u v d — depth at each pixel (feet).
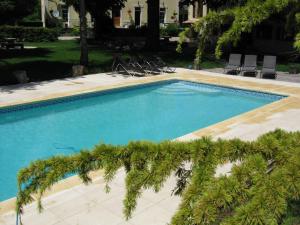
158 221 18.04
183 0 92.79
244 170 6.77
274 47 88.94
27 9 66.23
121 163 7.47
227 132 32.58
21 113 41.55
